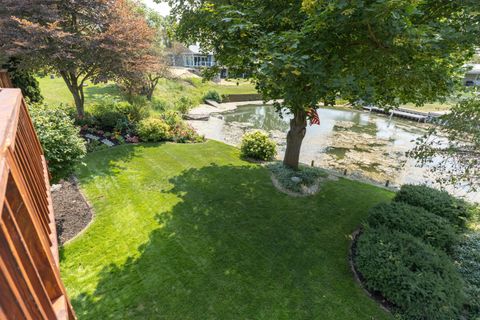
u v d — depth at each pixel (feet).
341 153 34.06
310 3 9.87
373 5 8.47
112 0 26.43
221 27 14.39
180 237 13.80
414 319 9.71
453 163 12.82
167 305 10.02
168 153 25.32
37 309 2.92
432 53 11.06
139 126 28.68
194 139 30.91
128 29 26.45
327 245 14.08
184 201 17.21
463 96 13.17
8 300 2.39
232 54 15.49
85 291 10.31
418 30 9.15
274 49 11.00
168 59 58.70
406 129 50.19
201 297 10.48
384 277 10.55
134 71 28.48
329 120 55.93
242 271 11.96
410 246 11.70
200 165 23.09
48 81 50.72
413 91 14.71
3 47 20.99
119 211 15.55
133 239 13.37
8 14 21.52
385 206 15.06
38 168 7.68
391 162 31.48
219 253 12.92
